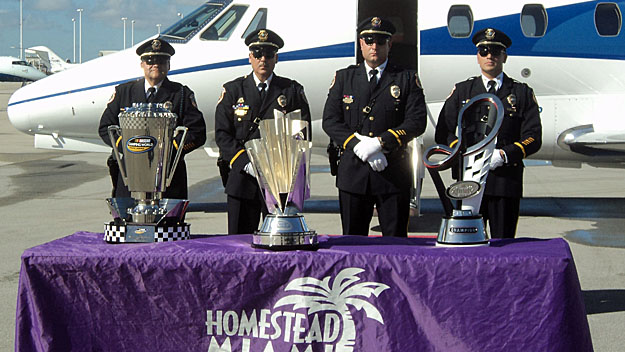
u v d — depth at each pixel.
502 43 4.68
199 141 4.70
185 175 4.68
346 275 2.78
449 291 2.73
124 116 3.20
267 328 2.82
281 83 4.75
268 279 2.80
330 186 13.16
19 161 18.09
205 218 9.49
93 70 9.87
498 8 9.48
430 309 2.74
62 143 10.23
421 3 9.45
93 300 2.83
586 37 9.55
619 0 9.56
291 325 2.81
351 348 2.79
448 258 2.74
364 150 4.22
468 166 3.14
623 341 4.55
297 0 9.62
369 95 4.45
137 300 2.83
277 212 3.04
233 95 4.71
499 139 4.70
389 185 4.40
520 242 3.15
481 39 4.71
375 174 4.39
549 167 16.78
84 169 16.25
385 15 9.33
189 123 4.68
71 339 2.82
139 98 4.67
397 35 9.40
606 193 12.30
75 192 12.36
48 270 2.81
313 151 10.19
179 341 2.85
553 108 9.66
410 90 4.43
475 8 9.45
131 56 9.91
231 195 4.68
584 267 6.62
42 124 9.95
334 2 9.55
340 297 2.79
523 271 2.69
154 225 3.13
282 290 2.81
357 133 4.39
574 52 9.54
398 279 2.76
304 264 2.79
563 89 9.64
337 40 9.41
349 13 9.45
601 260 6.93
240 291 2.81
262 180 3.05
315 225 8.88
